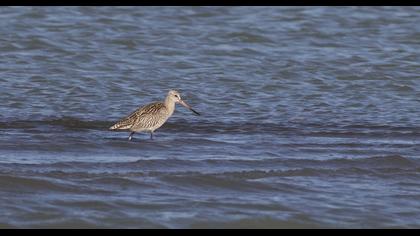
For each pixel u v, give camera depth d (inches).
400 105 897.5
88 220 528.1
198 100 896.9
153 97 909.2
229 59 1058.7
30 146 673.0
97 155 660.1
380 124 818.2
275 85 960.9
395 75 1010.7
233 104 885.2
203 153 679.1
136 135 748.6
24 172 593.3
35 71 973.2
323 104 895.1
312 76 1000.2
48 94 893.2
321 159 663.8
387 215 554.3
